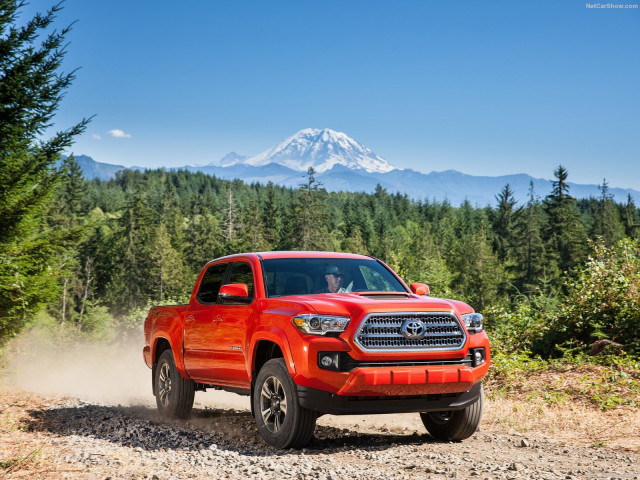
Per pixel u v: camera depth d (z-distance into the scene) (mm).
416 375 6004
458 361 6297
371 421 8523
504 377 11789
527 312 15477
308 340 6004
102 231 133500
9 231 12211
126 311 115750
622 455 6328
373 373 5891
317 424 8250
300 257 7531
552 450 6609
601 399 9273
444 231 183500
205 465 5773
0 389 11891
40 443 6754
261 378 6578
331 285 7195
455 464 5852
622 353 12062
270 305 6684
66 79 12641
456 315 6363
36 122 12602
